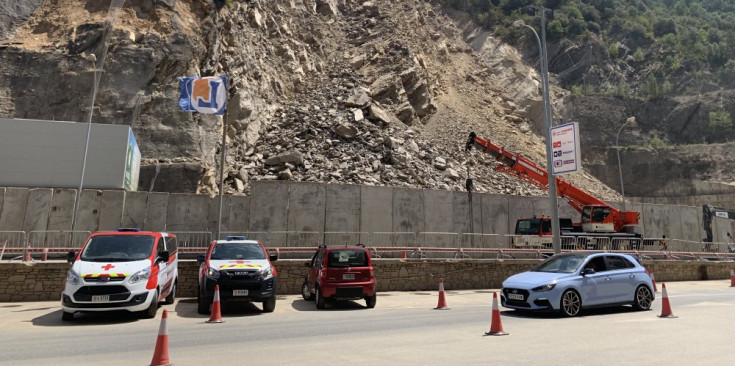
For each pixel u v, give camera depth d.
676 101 88.06
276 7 54.28
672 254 26.83
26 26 34.97
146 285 11.55
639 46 107.06
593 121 81.44
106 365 6.79
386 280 19.41
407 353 7.36
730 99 85.81
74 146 24.42
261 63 44.66
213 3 38.78
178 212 24.25
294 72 49.31
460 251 21.39
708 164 74.75
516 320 11.13
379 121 44.16
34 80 31.11
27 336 9.44
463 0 96.69
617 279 12.53
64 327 10.65
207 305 12.78
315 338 8.95
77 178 24.12
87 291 10.93
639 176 75.88
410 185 35.59
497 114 65.69
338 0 70.56
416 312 13.34
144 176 29.08
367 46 59.66
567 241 25.98
